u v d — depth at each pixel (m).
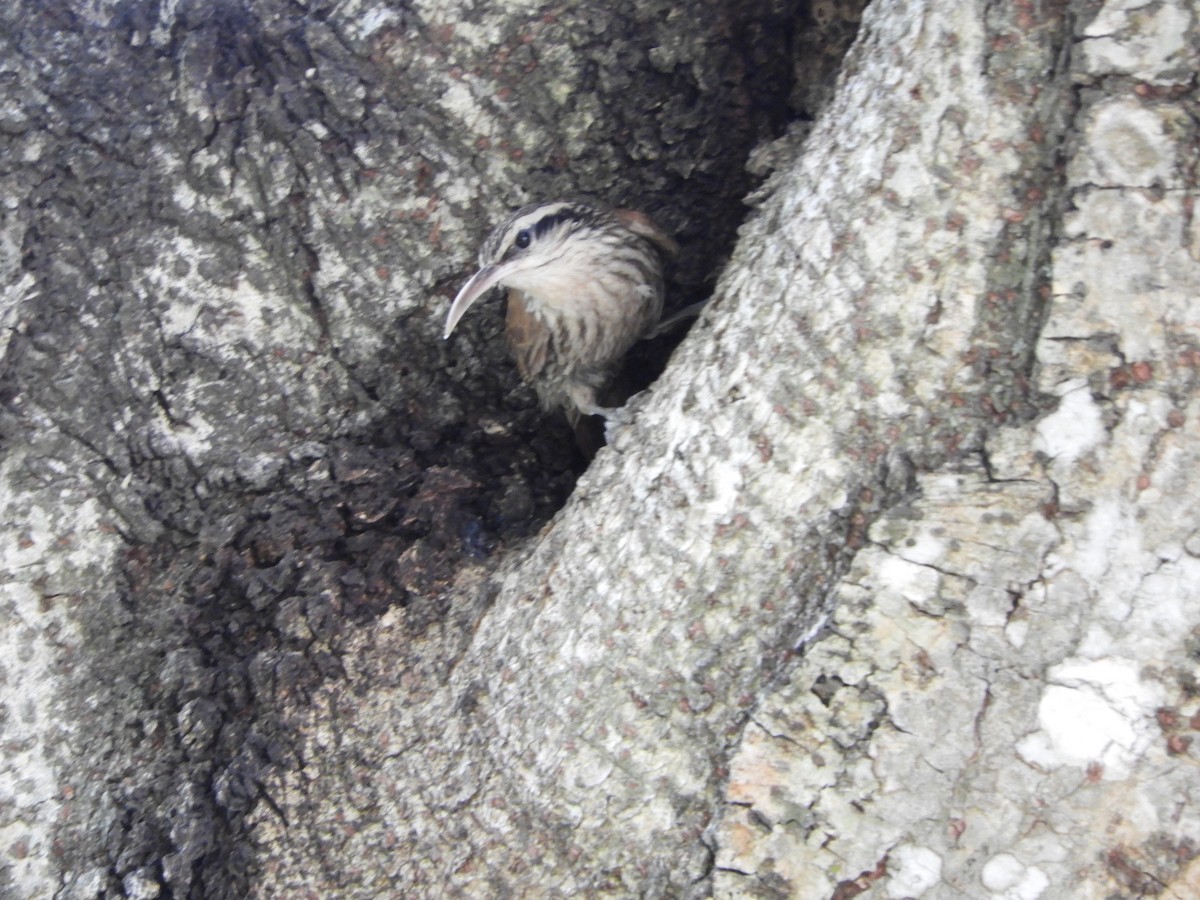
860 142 2.88
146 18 4.00
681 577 3.06
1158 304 2.61
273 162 3.95
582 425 4.86
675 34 4.03
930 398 2.83
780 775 2.88
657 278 4.67
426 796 3.41
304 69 3.97
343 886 3.39
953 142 2.74
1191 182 2.58
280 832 3.51
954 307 2.78
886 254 2.82
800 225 2.99
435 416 4.28
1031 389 2.74
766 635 3.01
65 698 3.75
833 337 2.89
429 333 4.21
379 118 3.99
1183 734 2.62
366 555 3.90
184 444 3.97
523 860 3.24
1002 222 2.73
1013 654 2.72
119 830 3.65
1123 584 2.65
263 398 4.03
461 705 3.46
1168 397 2.62
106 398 3.91
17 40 3.99
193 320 3.96
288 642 3.76
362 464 4.07
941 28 2.77
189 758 3.70
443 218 4.11
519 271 4.20
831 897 2.82
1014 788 2.72
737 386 3.03
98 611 3.83
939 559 2.78
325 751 3.58
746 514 3.00
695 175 4.35
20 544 3.79
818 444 2.92
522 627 3.38
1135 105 2.60
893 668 2.80
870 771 2.81
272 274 3.99
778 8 4.09
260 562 3.95
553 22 3.96
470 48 3.97
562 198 4.25
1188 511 2.61
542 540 3.58
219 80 3.95
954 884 2.75
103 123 3.95
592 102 4.09
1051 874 2.69
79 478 3.86
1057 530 2.70
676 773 3.09
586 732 3.17
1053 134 2.69
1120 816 2.66
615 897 3.13
